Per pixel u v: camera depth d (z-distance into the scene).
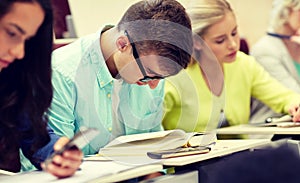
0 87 1.23
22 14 1.12
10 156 1.34
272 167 0.60
